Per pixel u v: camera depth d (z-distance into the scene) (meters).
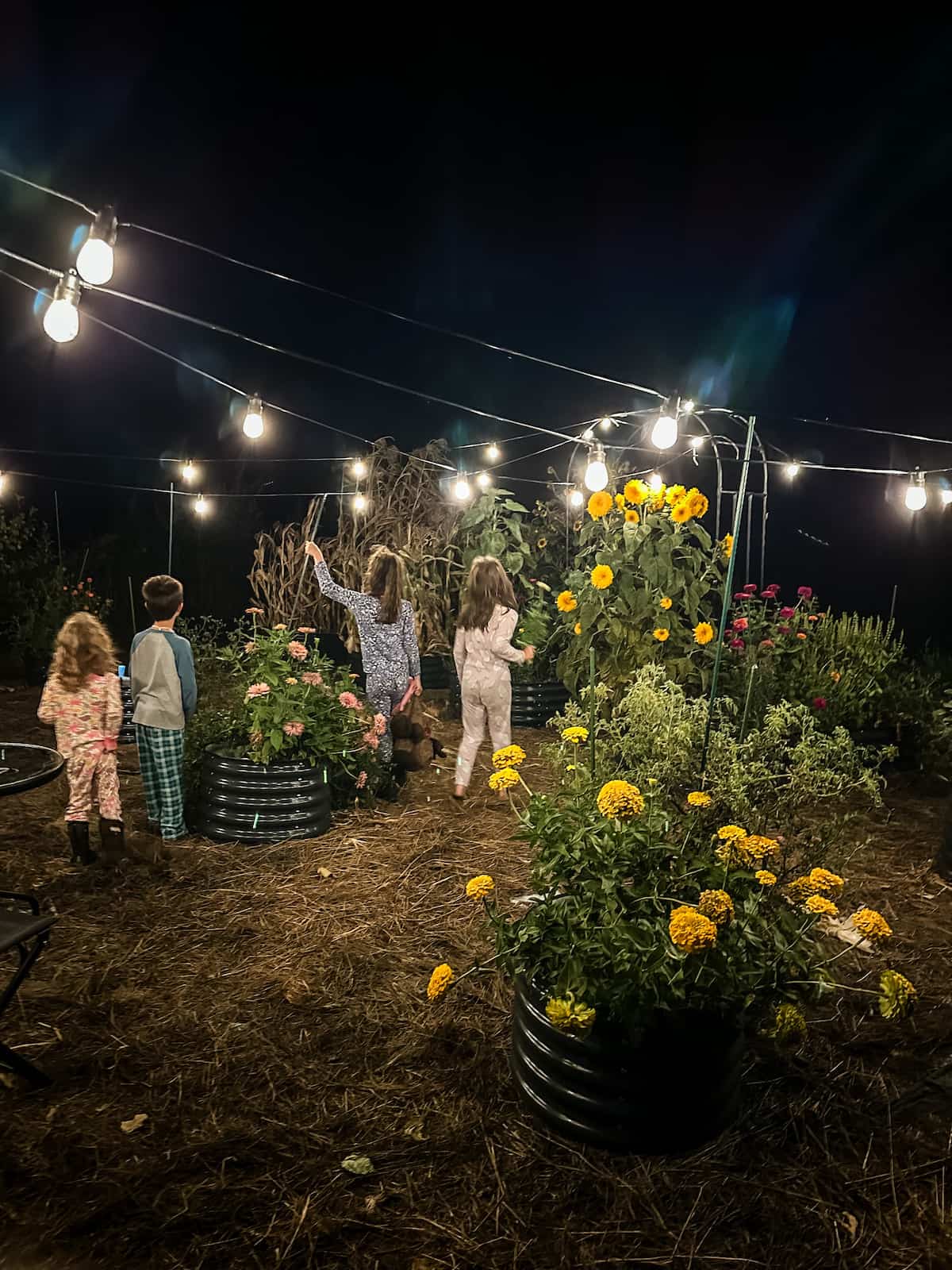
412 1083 2.77
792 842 3.51
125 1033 3.01
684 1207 2.28
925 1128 2.62
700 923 2.14
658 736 3.35
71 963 3.46
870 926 2.32
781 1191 2.35
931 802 5.86
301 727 4.68
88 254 2.99
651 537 6.00
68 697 4.23
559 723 4.15
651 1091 2.40
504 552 7.97
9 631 9.61
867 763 6.30
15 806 5.20
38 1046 2.91
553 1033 2.47
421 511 8.92
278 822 4.73
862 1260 2.14
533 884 2.61
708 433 6.12
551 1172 2.39
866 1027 3.15
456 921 3.93
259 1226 2.18
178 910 3.94
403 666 5.75
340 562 8.62
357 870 4.43
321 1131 2.54
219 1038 3.00
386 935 3.77
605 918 2.34
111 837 4.35
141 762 4.70
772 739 3.42
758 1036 3.03
